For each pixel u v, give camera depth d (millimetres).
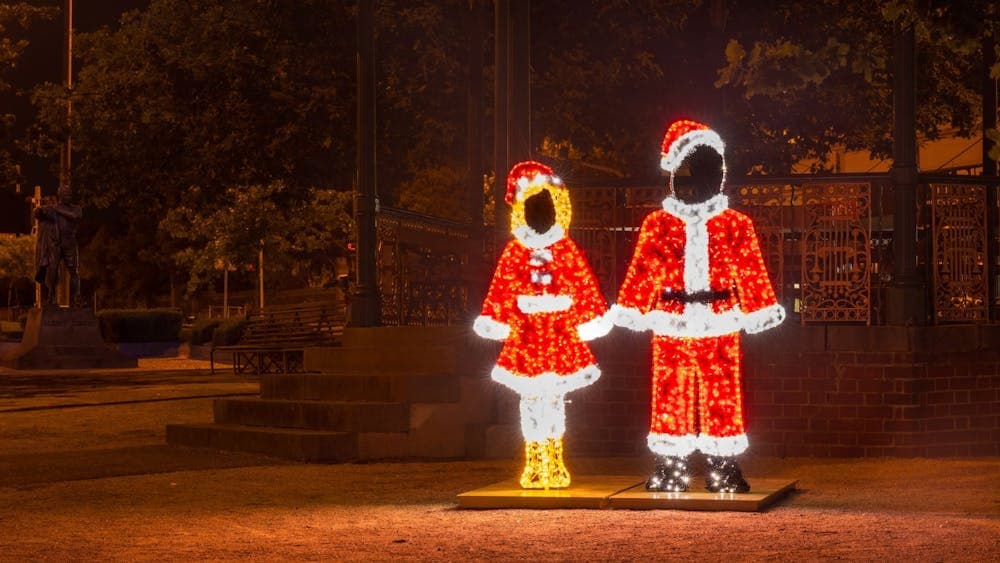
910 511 9195
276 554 8000
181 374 30578
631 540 8195
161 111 27141
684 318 9672
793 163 24922
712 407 9703
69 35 37188
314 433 13570
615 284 13250
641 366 13227
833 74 22516
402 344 14438
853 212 12805
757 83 8422
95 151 28141
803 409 12820
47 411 20062
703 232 9656
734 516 9117
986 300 13109
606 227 13273
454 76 24594
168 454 14250
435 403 13555
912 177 12641
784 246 12969
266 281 69562
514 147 14852
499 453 13352
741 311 9656
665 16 22641
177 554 8094
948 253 12992
